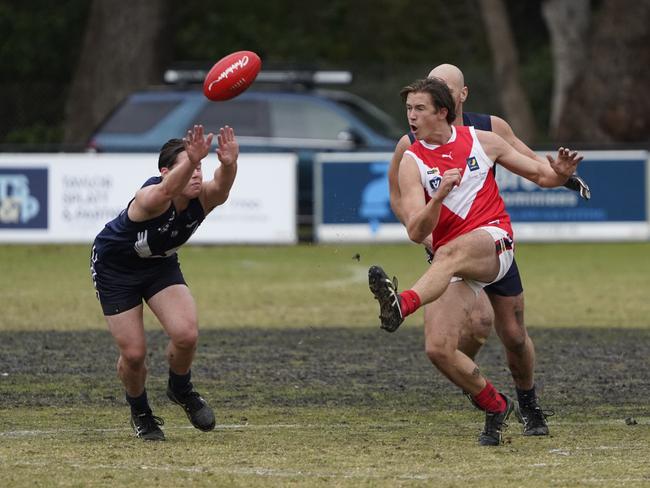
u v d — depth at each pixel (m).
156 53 104.75
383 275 25.56
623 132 99.94
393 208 30.03
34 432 29.52
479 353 42.53
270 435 29.25
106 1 104.06
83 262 70.12
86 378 37.44
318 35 136.00
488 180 27.69
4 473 24.83
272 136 79.06
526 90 130.00
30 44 125.69
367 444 28.12
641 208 75.69
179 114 79.19
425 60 137.50
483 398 27.86
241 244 75.44
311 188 77.62
